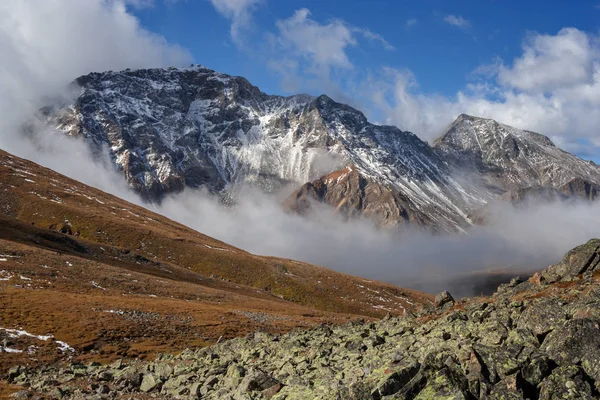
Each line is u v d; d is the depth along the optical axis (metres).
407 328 32.47
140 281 130.50
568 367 18.91
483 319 27.86
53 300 84.94
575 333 20.34
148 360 62.53
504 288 38.78
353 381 23.78
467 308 34.03
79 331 69.94
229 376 31.39
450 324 28.91
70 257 132.25
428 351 24.67
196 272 195.12
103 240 192.88
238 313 109.06
